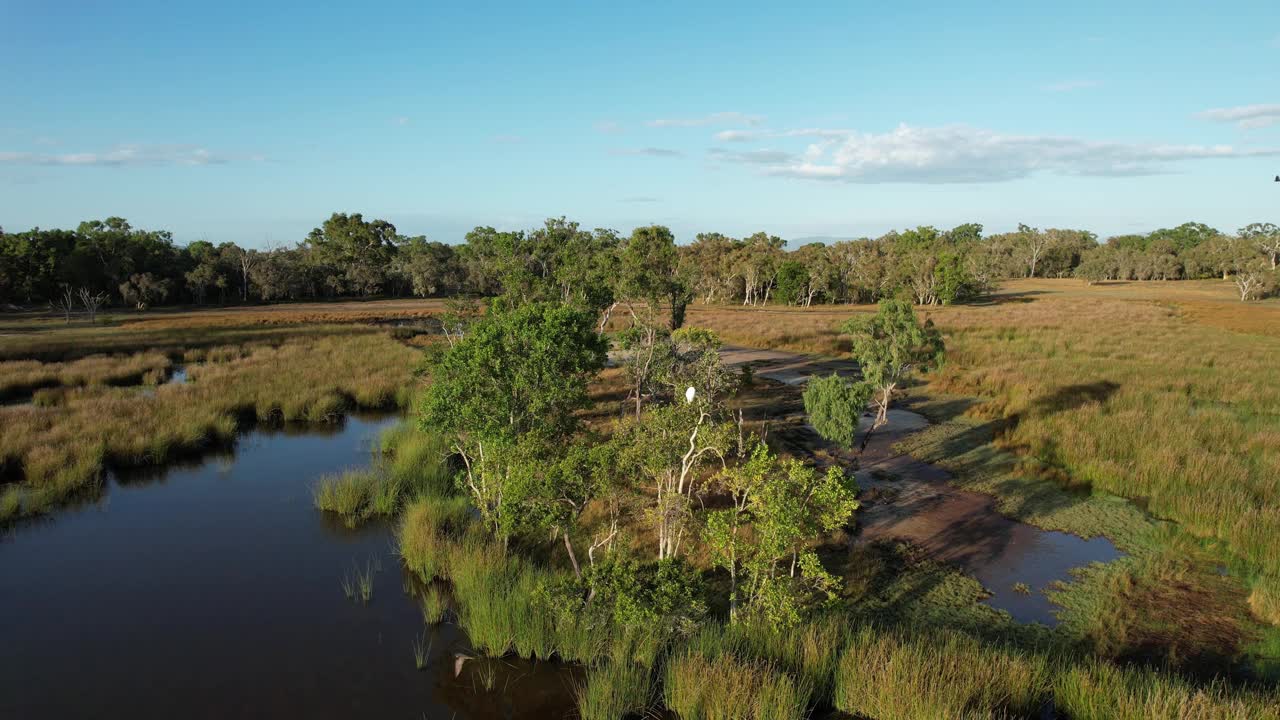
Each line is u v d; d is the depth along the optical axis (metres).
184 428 28.50
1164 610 15.63
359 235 129.88
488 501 19.64
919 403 36.69
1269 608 15.14
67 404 32.25
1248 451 26.16
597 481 15.48
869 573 17.34
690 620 14.06
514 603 14.84
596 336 20.38
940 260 99.19
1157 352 49.41
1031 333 60.41
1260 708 10.95
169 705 12.62
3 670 13.56
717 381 24.45
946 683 11.89
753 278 107.25
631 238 36.75
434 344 30.41
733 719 11.55
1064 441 27.47
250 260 106.25
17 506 21.22
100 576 17.64
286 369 42.16
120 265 91.75
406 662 14.12
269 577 17.70
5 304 83.94
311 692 13.08
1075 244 175.88
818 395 27.42
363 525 21.17
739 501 21.25
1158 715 10.91
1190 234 187.88
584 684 13.33
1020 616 15.55
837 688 12.33
